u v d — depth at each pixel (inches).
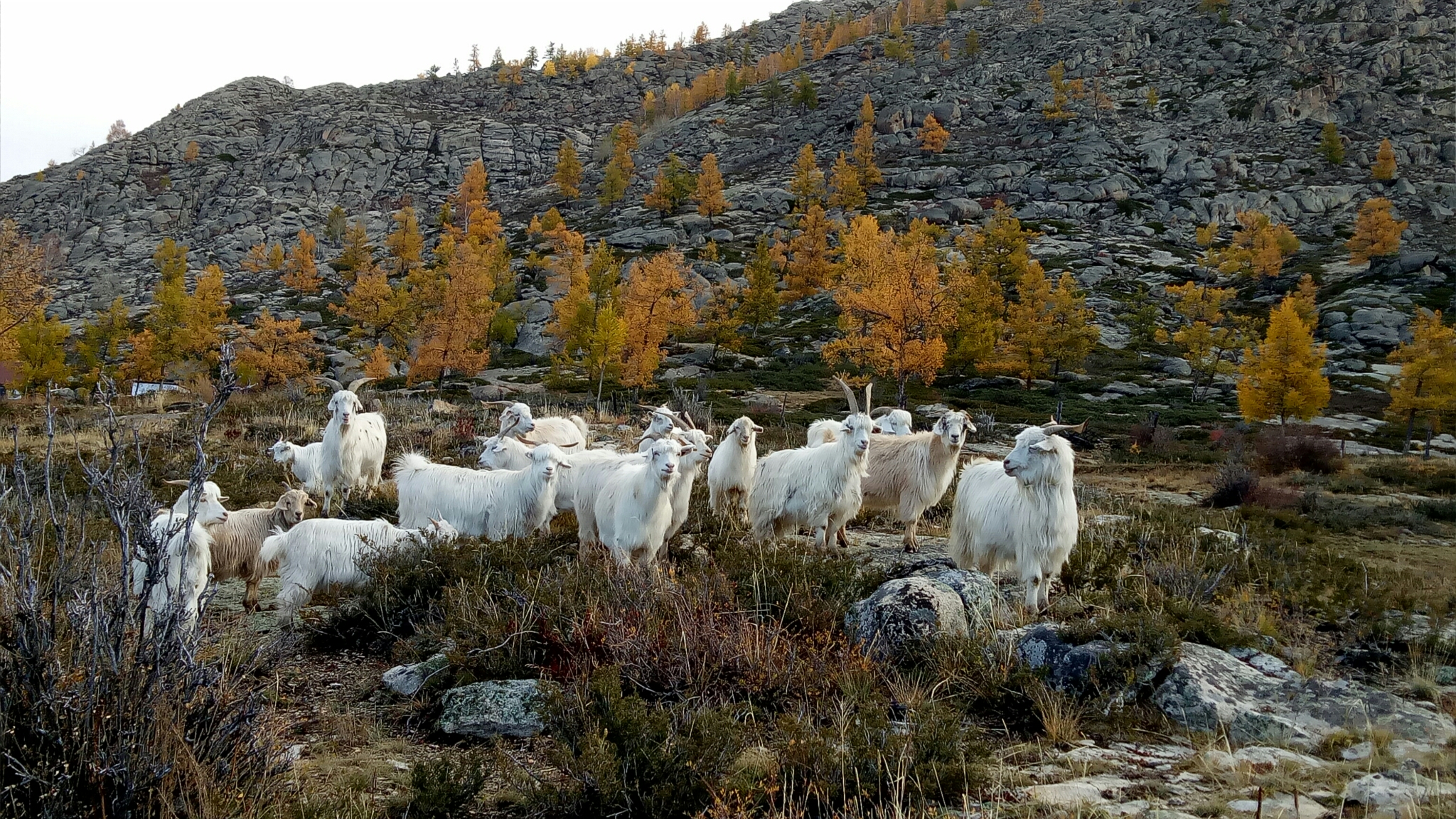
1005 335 1993.1
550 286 2672.2
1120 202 3373.5
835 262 2593.5
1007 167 3622.0
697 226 3378.4
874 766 166.2
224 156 5128.0
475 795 168.6
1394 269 2561.5
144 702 145.3
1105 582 313.7
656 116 5689.0
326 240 4072.3
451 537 316.8
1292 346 1416.1
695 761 168.4
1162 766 180.2
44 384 1585.9
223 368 155.9
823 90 5231.3
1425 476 953.5
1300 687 218.4
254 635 267.6
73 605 147.8
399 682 224.4
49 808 132.7
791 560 288.7
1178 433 1379.2
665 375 1946.4
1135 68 4530.0
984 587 270.2
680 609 237.1
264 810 150.8
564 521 414.3
